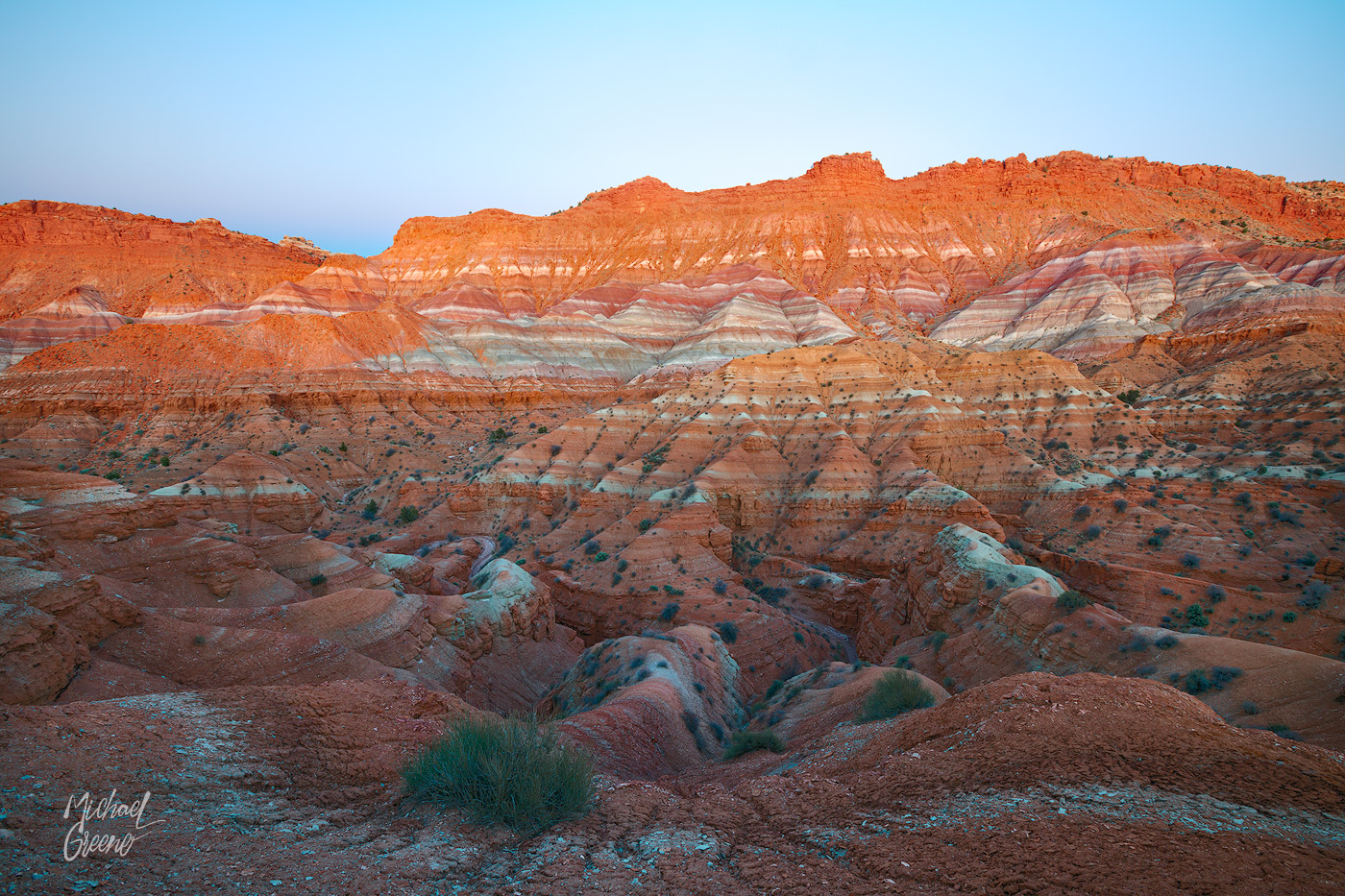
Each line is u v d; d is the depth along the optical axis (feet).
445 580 212.43
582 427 327.47
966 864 32.53
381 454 372.99
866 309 563.48
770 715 123.95
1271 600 172.86
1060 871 31.07
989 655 129.49
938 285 623.77
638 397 450.30
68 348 399.65
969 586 153.79
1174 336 428.15
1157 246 526.57
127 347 402.11
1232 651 98.32
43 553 103.65
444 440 403.13
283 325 434.30
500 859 35.83
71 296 541.34
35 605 85.30
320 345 427.74
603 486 279.49
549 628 190.90
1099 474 271.69
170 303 593.83
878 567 229.45
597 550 243.19
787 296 577.43
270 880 31.32
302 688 62.64
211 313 579.48
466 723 46.47
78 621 90.22
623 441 319.27
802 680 144.97
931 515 231.50
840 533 254.88
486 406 456.04
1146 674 101.24
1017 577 145.18
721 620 190.39
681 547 227.81
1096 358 429.79
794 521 259.19
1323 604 168.86
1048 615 122.93
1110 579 185.68
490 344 504.43
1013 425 325.62
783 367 336.08
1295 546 211.82
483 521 301.43
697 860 35.50
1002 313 521.65
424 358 464.65
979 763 44.93
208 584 125.59
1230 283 454.40
